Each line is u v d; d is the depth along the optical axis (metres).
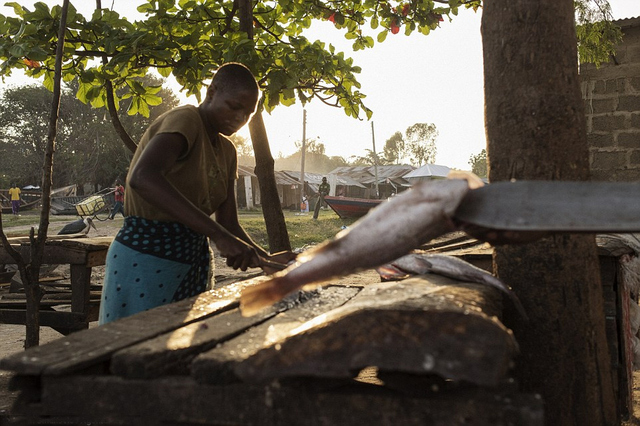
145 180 2.04
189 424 1.39
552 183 1.39
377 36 5.67
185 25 4.60
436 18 5.39
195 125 2.30
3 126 40.16
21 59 4.19
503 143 2.31
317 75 4.87
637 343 4.05
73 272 3.91
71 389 1.42
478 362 1.15
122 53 4.07
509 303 2.33
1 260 4.26
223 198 2.71
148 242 2.38
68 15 4.02
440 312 1.28
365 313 1.33
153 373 1.40
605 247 3.00
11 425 1.53
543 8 2.24
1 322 4.07
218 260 10.62
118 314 2.40
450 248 3.88
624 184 1.35
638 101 7.97
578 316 2.25
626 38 7.98
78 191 40.53
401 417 1.24
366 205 21.00
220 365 1.34
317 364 1.24
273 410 1.31
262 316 1.93
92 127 38.53
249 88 2.39
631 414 3.31
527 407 1.18
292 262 2.27
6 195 30.98
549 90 2.24
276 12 5.36
